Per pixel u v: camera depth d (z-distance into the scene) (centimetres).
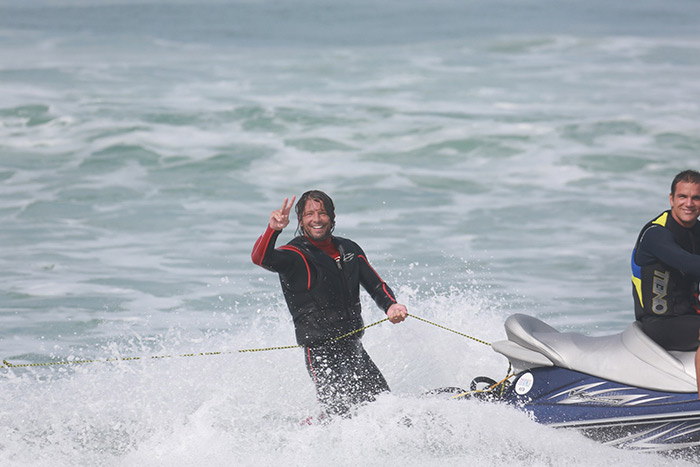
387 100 7312
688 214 1691
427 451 1733
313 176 5156
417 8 17062
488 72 8794
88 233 3950
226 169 5275
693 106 7006
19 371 2309
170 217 4256
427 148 5831
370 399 1872
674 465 1655
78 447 1802
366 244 3784
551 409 1761
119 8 16688
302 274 1884
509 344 1880
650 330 1734
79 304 2969
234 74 8625
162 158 5466
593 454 1695
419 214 4344
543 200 4638
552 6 17612
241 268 3450
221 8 17062
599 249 3750
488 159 5597
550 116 6675
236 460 1717
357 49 10656
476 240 3875
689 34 12088
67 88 7531
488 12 16200
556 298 3086
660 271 1717
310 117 6544
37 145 5709
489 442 1741
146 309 2925
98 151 5591
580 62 9394
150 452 1769
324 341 1894
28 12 15338
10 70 8388
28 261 3491
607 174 5200
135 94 7362
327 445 1761
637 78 8388
